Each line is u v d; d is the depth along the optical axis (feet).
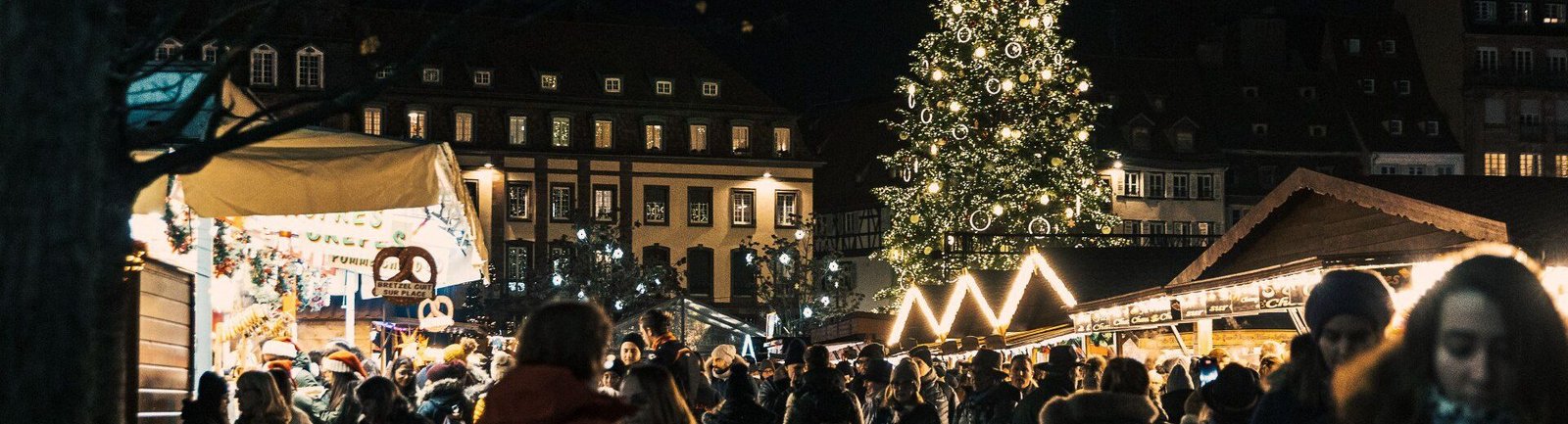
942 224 155.94
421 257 45.57
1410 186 47.75
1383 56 286.05
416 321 84.02
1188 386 33.88
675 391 27.27
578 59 251.39
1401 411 10.72
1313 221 55.21
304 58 215.31
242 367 45.21
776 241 242.99
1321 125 278.26
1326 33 286.66
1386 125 279.08
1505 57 280.72
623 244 232.12
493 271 237.45
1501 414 10.36
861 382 47.70
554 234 243.40
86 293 14.28
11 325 13.99
